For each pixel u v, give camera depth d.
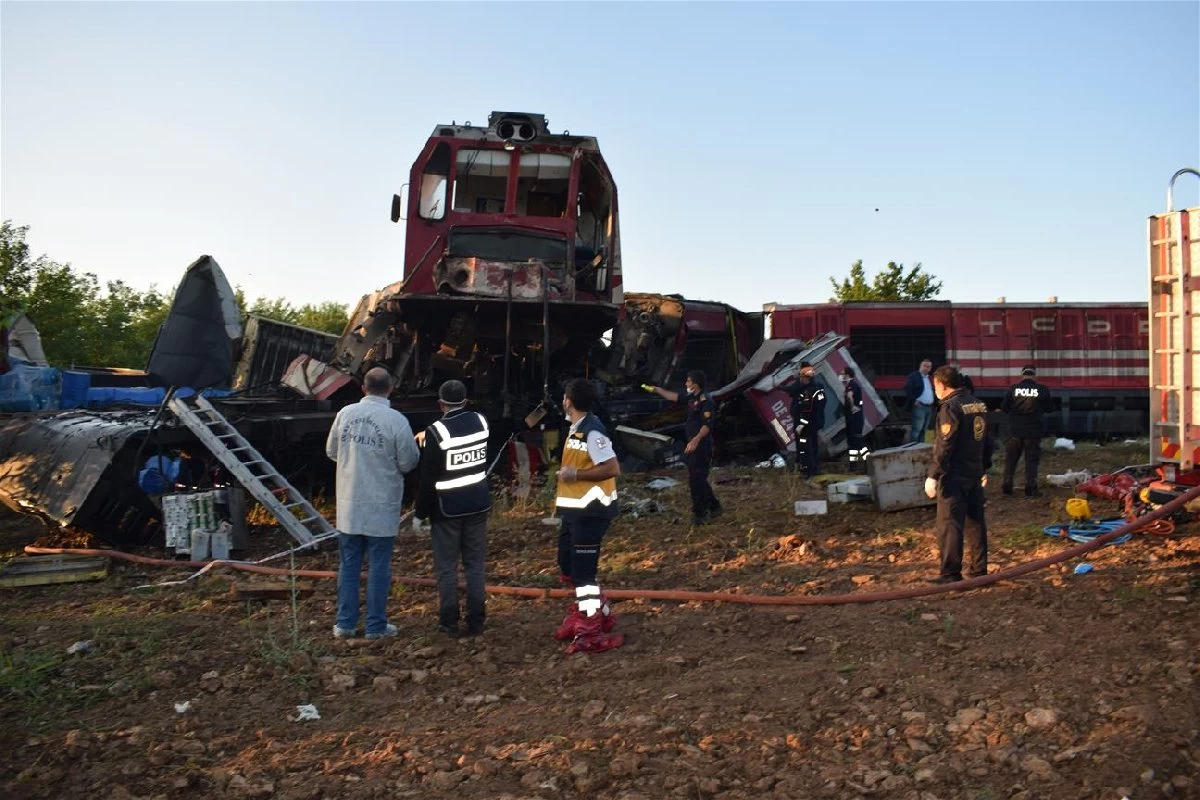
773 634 6.45
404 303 12.45
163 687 5.62
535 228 13.56
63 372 14.84
